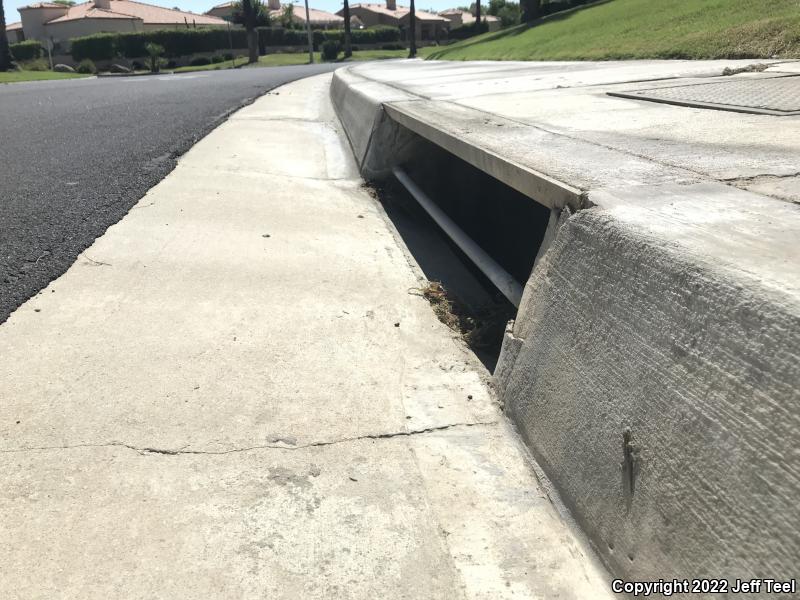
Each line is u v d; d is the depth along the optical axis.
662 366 2.02
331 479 2.52
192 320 3.68
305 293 4.21
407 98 7.96
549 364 2.67
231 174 6.83
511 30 27.59
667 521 1.85
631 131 4.58
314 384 3.17
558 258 2.82
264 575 2.08
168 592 1.99
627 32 13.91
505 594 2.04
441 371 3.43
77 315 3.62
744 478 1.66
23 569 2.05
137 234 4.84
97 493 2.38
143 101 14.23
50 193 5.83
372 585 2.07
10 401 2.86
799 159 3.44
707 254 2.07
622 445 2.10
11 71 41.09
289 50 68.62
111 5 72.06
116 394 2.95
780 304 1.71
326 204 6.36
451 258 5.60
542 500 2.44
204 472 2.51
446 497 2.46
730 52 9.63
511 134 4.72
